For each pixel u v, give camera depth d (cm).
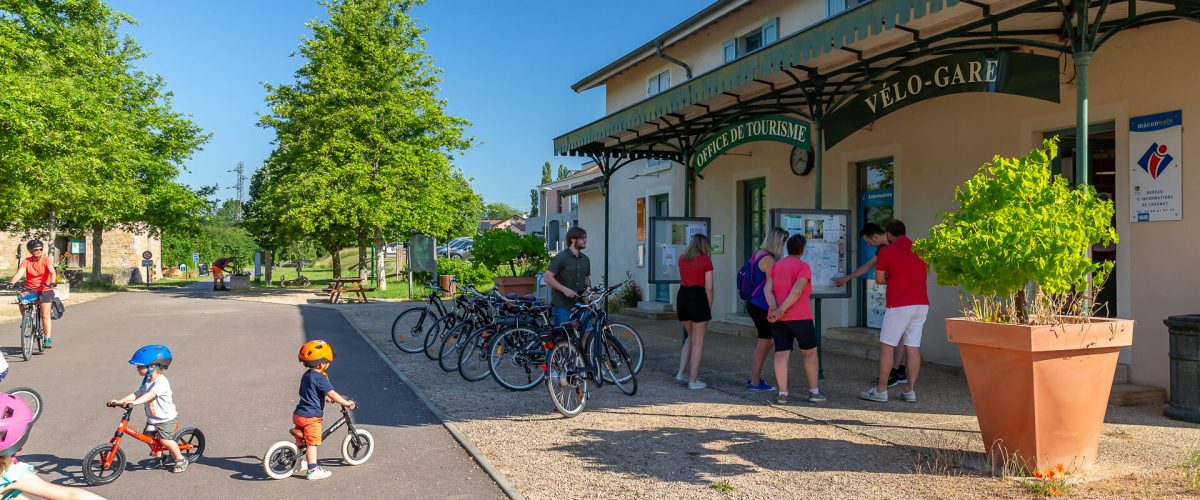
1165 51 672
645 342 1141
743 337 1185
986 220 446
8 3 1977
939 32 719
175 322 1531
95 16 2398
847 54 780
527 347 774
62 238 3784
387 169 2494
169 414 503
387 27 2583
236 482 487
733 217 1324
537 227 3712
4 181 1788
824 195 1102
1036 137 794
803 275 679
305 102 2495
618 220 1838
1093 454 454
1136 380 693
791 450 531
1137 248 694
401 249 4003
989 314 484
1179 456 488
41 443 575
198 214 3269
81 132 1991
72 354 1052
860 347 959
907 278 678
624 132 1129
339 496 459
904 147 962
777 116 844
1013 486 430
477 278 2673
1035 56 602
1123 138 704
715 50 1526
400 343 1089
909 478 458
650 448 548
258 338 1247
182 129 3023
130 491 468
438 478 493
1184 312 656
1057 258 418
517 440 579
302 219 2350
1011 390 444
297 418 491
